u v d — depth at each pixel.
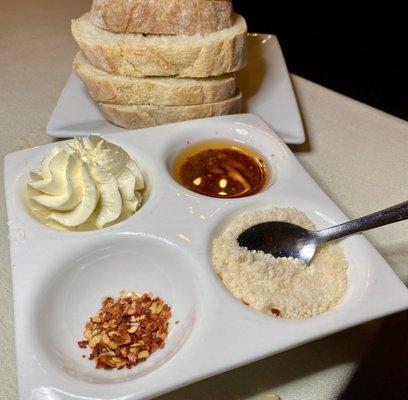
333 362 0.18
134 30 0.28
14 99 0.34
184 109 0.29
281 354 0.18
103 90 0.28
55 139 0.30
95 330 0.19
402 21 0.71
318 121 0.33
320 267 0.20
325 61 0.66
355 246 0.20
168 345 0.18
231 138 0.28
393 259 0.22
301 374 0.17
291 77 0.38
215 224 0.21
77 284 0.20
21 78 0.36
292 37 0.69
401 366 0.27
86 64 0.30
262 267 0.19
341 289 0.19
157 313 0.20
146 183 0.24
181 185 0.25
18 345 0.16
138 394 0.14
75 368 0.17
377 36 0.69
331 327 0.17
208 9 0.28
